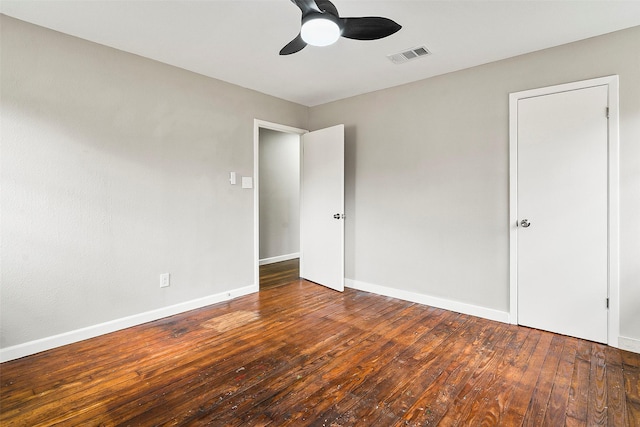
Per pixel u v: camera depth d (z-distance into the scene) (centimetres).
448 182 333
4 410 178
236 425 167
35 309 241
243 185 381
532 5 216
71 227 257
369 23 182
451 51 284
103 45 272
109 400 187
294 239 614
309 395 192
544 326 282
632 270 245
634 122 242
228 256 368
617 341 250
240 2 214
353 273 414
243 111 378
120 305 285
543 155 278
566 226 270
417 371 218
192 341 263
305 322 302
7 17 227
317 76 344
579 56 262
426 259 350
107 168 275
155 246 307
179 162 323
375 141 389
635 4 213
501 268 303
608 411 176
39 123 241
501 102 300
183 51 286
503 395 191
